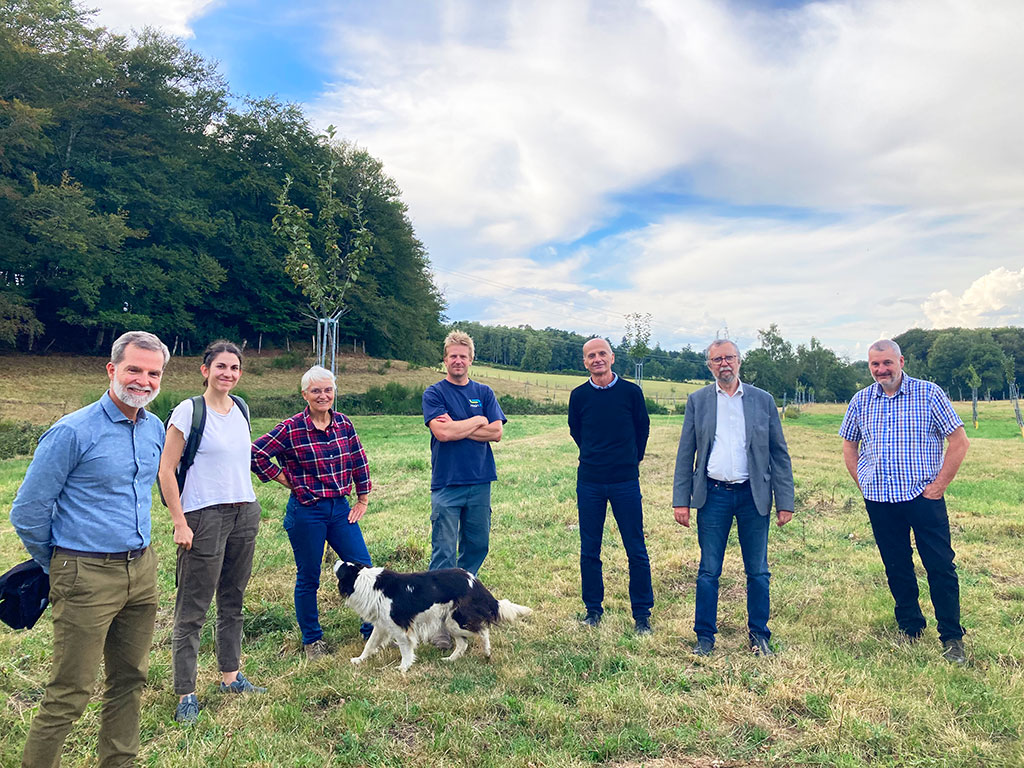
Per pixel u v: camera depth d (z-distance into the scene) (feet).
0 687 13.07
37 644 15.16
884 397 15.42
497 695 12.49
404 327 177.68
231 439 12.57
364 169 168.25
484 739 11.02
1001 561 21.16
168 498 11.70
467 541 17.10
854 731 10.79
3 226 106.52
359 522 28.02
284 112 162.50
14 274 116.37
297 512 14.85
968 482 38.81
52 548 8.77
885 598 17.74
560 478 39.99
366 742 11.01
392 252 176.04
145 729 11.35
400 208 180.24
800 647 14.55
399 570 21.24
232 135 159.84
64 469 8.58
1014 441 69.62
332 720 11.67
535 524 27.81
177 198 135.44
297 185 152.25
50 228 104.06
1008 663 13.62
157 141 141.38
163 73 140.46
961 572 20.36
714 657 14.12
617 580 20.01
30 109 100.89
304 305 154.40
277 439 14.51
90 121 128.36
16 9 109.09
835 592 18.52
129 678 9.54
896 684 12.59
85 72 119.75
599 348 16.25
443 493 16.34
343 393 124.06
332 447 14.90
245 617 16.56
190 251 140.15
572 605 17.78
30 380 101.35
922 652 14.12
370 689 12.80
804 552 22.91
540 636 15.60
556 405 136.98
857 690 12.11
